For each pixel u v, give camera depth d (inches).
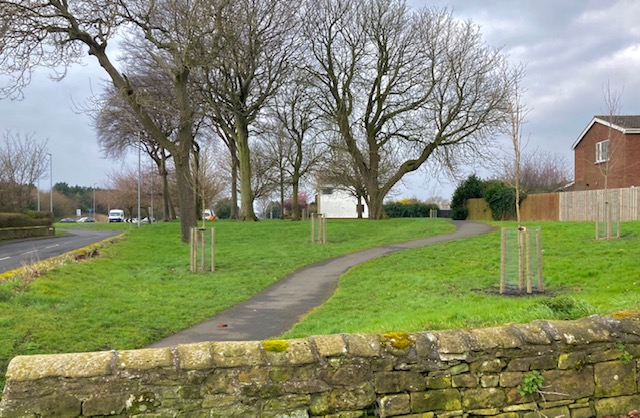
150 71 1491.1
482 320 264.2
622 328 203.5
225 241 1076.5
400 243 934.4
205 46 1040.2
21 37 798.5
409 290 470.3
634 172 1354.6
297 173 1946.4
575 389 194.9
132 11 942.4
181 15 955.3
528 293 408.8
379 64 1481.3
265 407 172.1
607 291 374.3
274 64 1445.6
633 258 500.4
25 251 879.7
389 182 1585.9
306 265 744.3
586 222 952.3
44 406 157.3
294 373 175.6
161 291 530.9
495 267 552.1
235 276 645.3
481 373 188.4
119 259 761.0
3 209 1432.1
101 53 919.7
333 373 178.1
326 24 1454.2
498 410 187.8
